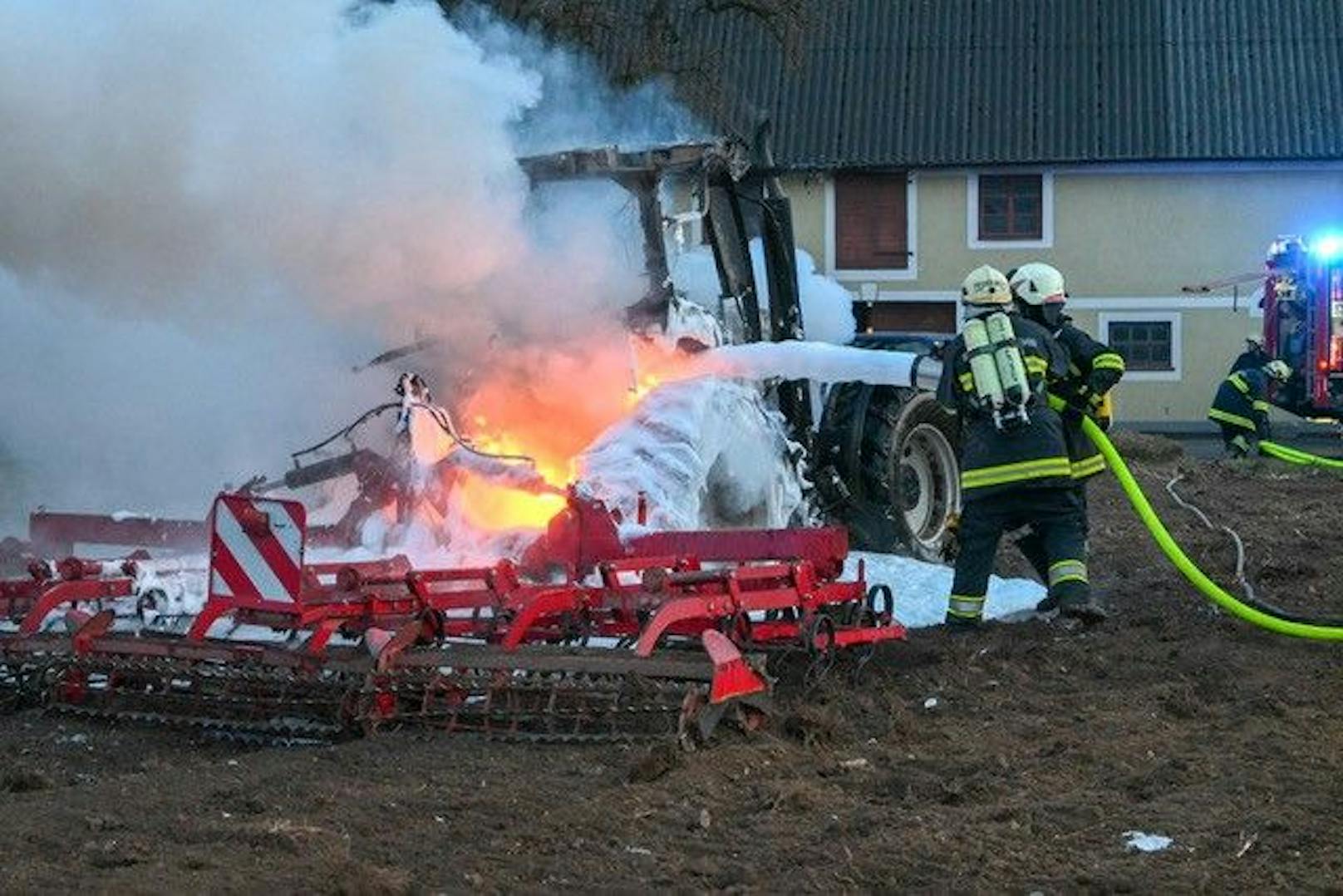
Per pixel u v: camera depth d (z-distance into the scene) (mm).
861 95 49625
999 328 11773
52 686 9938
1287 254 31297
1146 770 8305
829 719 9094
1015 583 13445
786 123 49406
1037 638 11516
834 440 14453
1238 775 8188
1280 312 31328
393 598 9492
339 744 9086
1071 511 11961
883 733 9242
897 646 11219
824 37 50469
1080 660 10828
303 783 8117
